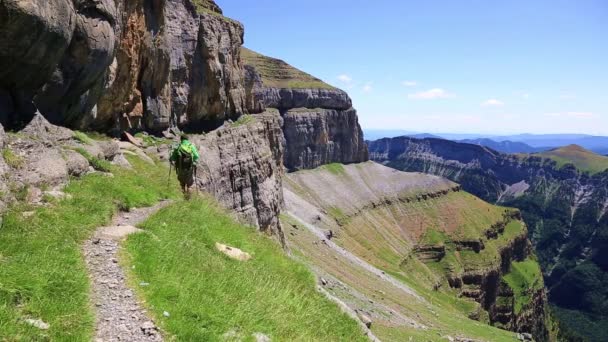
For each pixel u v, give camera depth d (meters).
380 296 79.94
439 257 197.88
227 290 15.62
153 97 49.94
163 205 23.72
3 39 19.38
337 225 175.62
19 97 22.52
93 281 12.93
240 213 59.50
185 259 16.34
